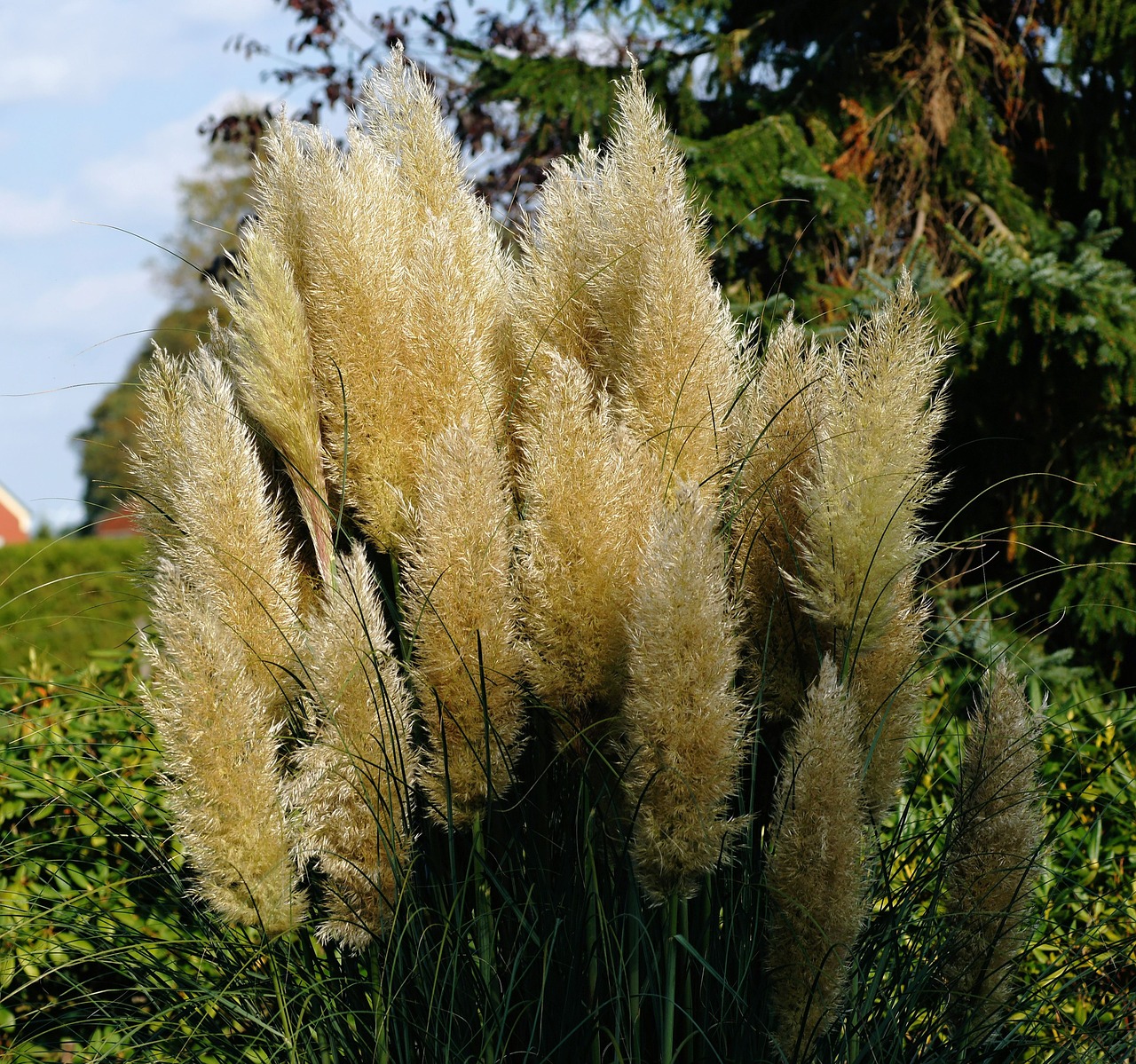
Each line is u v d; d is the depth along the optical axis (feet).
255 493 7.12
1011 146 24.31
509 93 24.09
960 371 20.97
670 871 6.41
